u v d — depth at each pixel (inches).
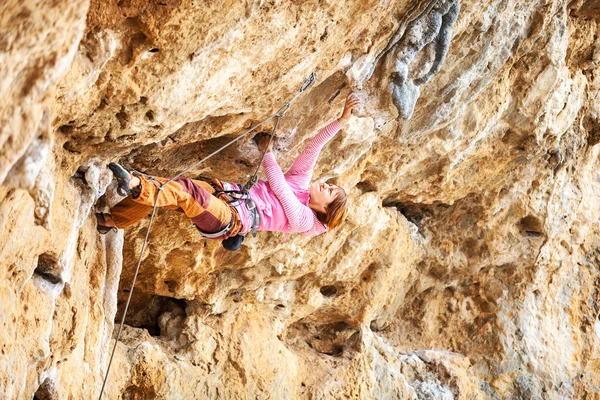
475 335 411.8
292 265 314.8
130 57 167.8
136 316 311.3
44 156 116.5
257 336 325.4
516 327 411.8
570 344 423.8
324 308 359.6
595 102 373.7
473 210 378.9
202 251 286.0
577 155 397.4
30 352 179.8
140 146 219.5
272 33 188.2
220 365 312.3
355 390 354.0
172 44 170.7
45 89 109.0
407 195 346.0
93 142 187.5
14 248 161.2
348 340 370.6
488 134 335.3
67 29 108.3
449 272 396.2
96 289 220.4
